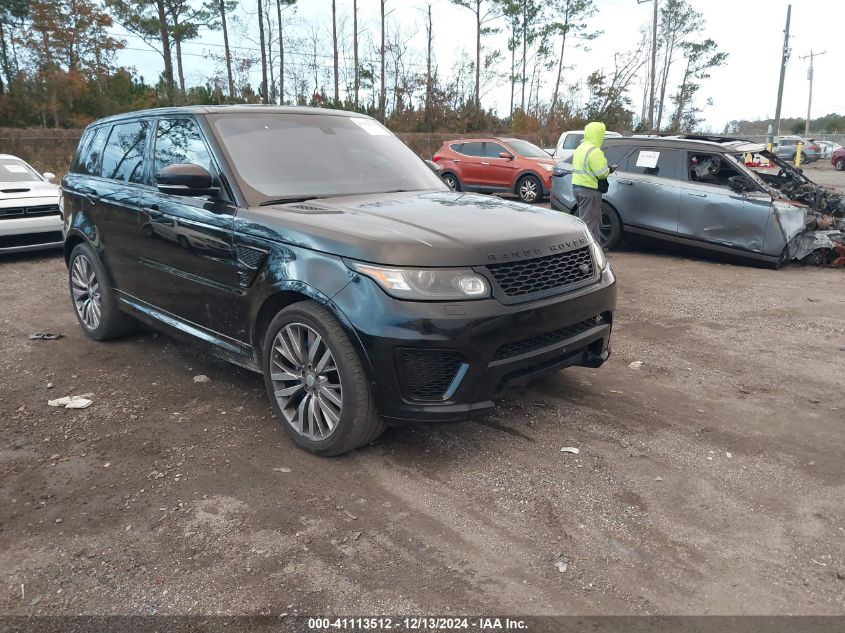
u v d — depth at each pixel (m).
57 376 4.68
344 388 3.20
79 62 33.75
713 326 5.84
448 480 3.20
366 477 3.25
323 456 3.46
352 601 2.39
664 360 4.91
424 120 37.28
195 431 3.78
